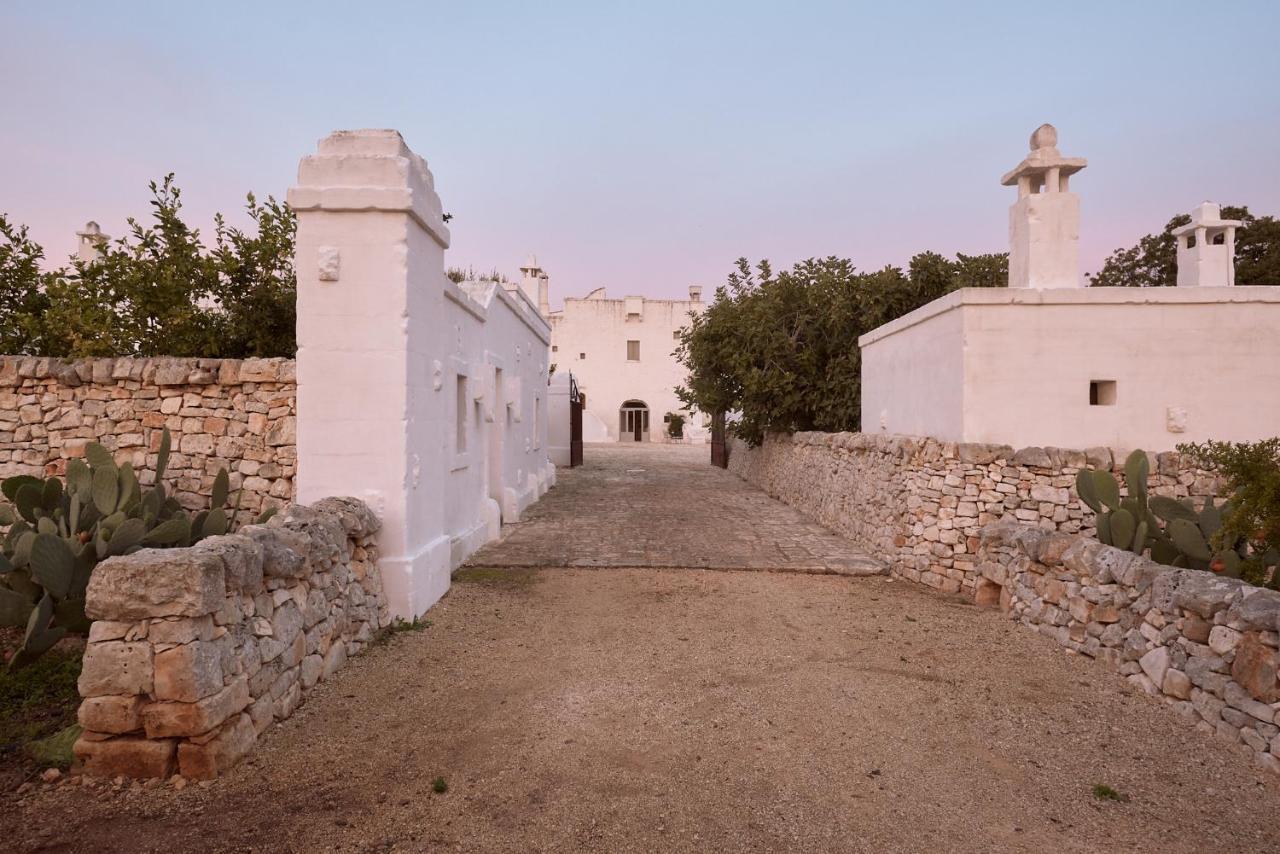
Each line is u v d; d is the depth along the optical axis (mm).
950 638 5965
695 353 18312
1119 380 7750
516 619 6336
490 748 3887
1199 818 3301
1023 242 8070
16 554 5238
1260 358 7719
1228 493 6312
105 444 7562
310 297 6016
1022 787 3570
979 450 7492
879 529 9047
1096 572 5418
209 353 9312
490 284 10781
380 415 6031
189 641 3383
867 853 3020
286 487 7344
